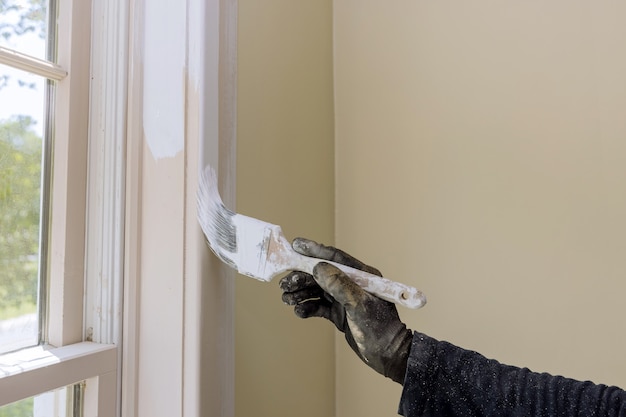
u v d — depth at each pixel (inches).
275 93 36.2
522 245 39.6
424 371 20.1
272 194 35.5
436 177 42.7
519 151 39.8
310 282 22.5
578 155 37.9
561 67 38.5
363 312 20.4
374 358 20.9
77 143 25.6
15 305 23.4
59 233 24.9
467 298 41.3
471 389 19.8
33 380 21.0
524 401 19.0
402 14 44.5
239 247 23.4
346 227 46.3
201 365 24.3
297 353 38.9
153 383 25.3
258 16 34.0
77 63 25.7
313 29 43.1
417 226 43.4
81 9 26.0
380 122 45.2
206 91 24.9
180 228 24.8
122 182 25.8
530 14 39.7
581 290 37.7
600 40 37.4
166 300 25.1
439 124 42.7
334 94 47.1
